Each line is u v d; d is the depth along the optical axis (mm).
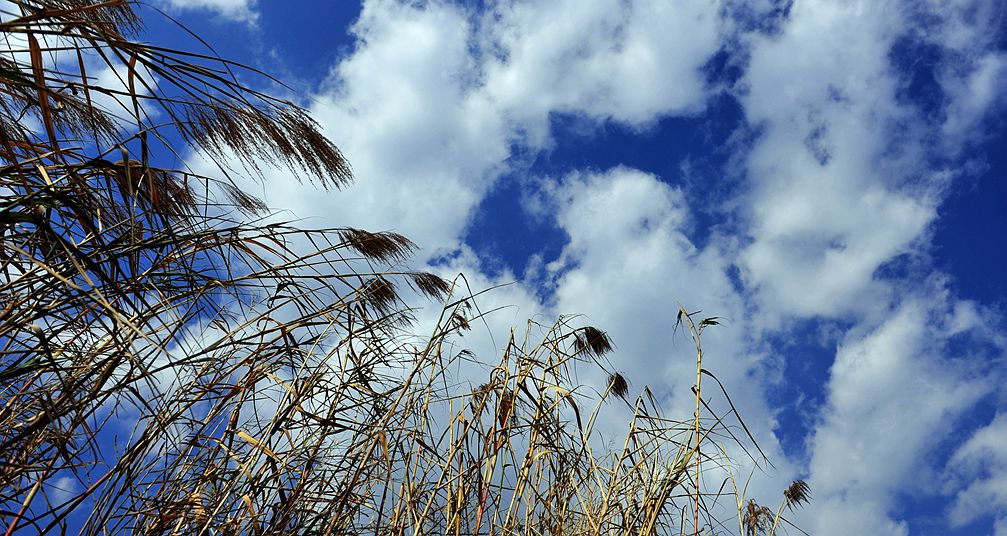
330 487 2980
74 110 2275
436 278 3273
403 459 3111
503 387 3369
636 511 3453
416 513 3143
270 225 2654
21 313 2189
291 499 2783
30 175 2215
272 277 2715
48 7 2094
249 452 2871
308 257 2777
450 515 3160
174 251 2469
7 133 2264
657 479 3562
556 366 3668
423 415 3180
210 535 2713
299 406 2848
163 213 2432
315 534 2873
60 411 2248
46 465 2393
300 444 2969
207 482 2758
